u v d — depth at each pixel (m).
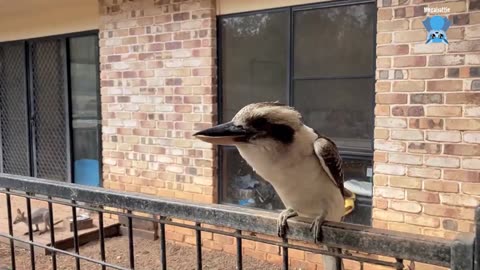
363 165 4.04
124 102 5.27
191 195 4.84
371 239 1.29
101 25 5.37
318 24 4.16
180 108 4.82
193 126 4.74
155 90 4.99
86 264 4.39
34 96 6.70
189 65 4.72
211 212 1.59
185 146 4.83
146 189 5.17
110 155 5.46
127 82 5.21
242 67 4.61
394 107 3.57
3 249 4.70
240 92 4.64
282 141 1.54
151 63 4.99
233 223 1.55
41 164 6.75
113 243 5.05
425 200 3.49
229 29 4.64
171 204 1.65
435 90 3.39
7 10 6.41
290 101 4.37
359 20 3.94
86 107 6.14
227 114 4.71
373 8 3.86
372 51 3.90
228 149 4.74
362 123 4.01
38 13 6.42
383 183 3.68
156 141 5.04
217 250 4.74
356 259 1.34
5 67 7.02
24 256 4.57
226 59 4.68
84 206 1.92
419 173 3.50
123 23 5.17
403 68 3.51
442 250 1.15
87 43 5.99
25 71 6.74
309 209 1.78
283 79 4.40
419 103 3.46
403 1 3.47
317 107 4.25
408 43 3.47
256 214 1.53
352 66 4.02
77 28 6.02
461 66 3.27
